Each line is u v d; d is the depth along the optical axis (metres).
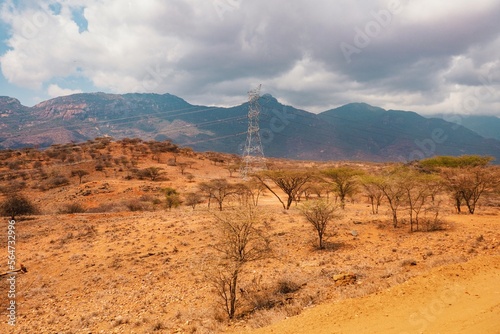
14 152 107.25
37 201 60.44
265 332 9.15
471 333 7.33
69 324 13.32
